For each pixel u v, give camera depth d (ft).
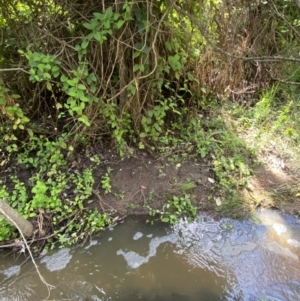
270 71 15.83
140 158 12.73
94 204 11.66
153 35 10.82
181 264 10.42
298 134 14.15
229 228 11.37
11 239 10.52
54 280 9.93
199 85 14.07
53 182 11.49
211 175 12.57
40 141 12.39
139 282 9.94
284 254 10.57
